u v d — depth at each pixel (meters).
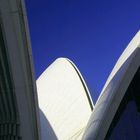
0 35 13.23
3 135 16.39
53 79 25.69
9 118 15.84
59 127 23.61
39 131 16.23
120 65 14.71
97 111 13.73
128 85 13.06
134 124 13.09
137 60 12.84
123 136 13.13
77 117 23.50
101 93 15.66
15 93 14.93
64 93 24.66
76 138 22.45
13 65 14.07
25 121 15.73
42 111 24.23
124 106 13.23
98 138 13.03
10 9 12.59
